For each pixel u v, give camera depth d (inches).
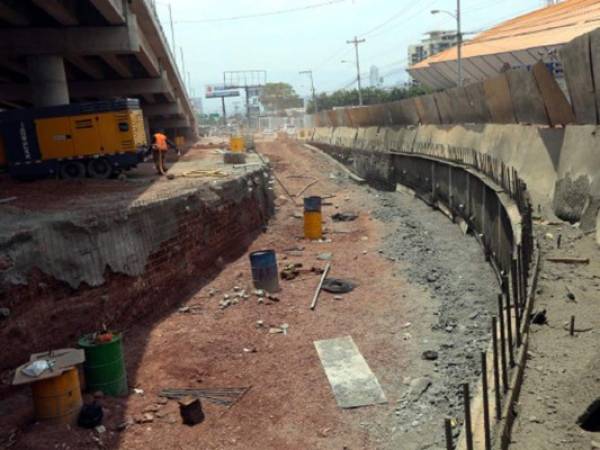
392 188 1227.2
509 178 578.2
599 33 455.2
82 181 781.9
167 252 526.6
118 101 811.4
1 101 1392.7
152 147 900.0
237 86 5408.5
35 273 387.5
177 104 1991.9
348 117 1942.7
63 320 402.9
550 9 2810.0
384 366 397.1
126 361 412.5
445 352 407.2
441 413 330.3
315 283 591.2
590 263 387.2
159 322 487.2
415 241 745.6
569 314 304.7
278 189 1199.6
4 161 810.2
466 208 761.6
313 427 328.8
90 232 437.1
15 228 397.4
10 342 360.8
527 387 238.8
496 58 2315.5
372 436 318.0
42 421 314.7
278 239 788.6
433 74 2965.1
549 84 597.3
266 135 4008.4
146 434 321.1
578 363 253.0
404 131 1346.0
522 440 206.5
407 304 512.1
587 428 218.5
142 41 983.6
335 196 1161.4
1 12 708.0
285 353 425.1
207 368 402.3
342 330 464.1
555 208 531.8
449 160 911.0
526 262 358.6
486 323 446.6
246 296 544.7
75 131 807.7
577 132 546.6
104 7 698.2
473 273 585.3
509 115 770.2
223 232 677.9
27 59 825.5
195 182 720.3
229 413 344.5
